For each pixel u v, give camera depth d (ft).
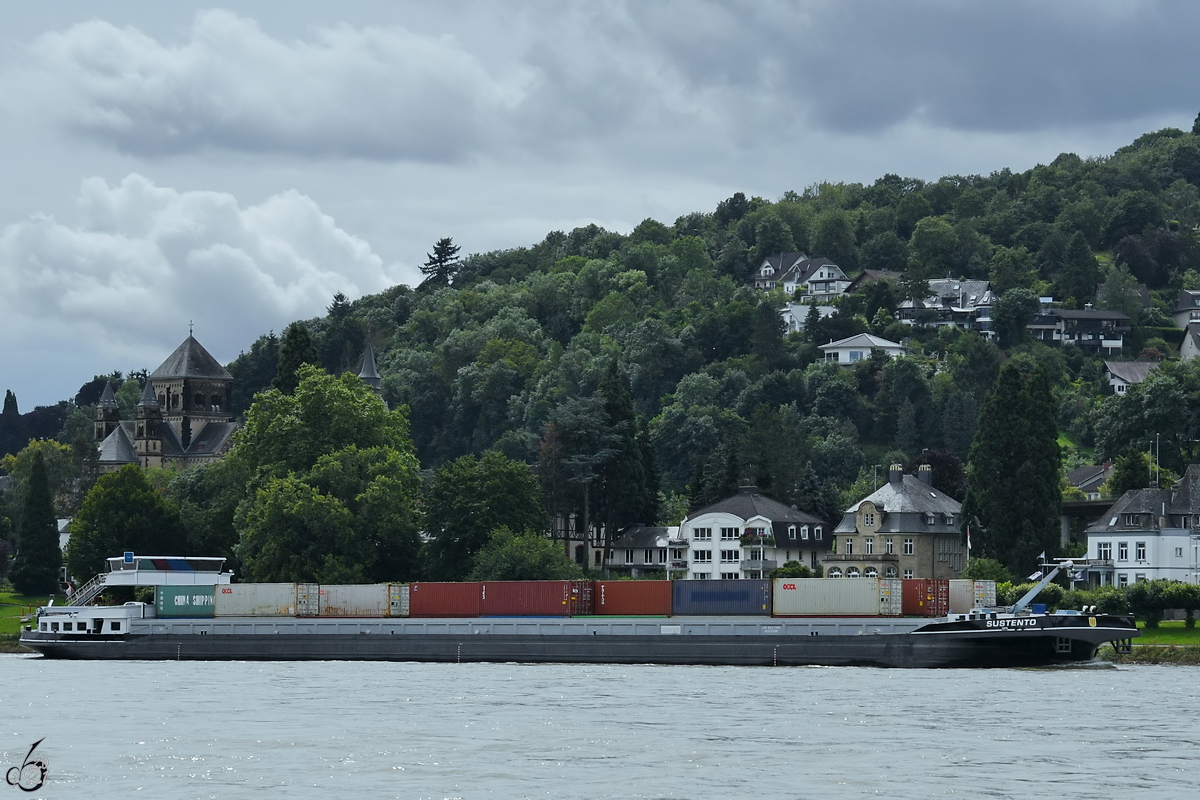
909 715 632.79
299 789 478.18
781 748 547.49
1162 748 546.67
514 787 479.41
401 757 532.32
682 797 464.65
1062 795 466.70
